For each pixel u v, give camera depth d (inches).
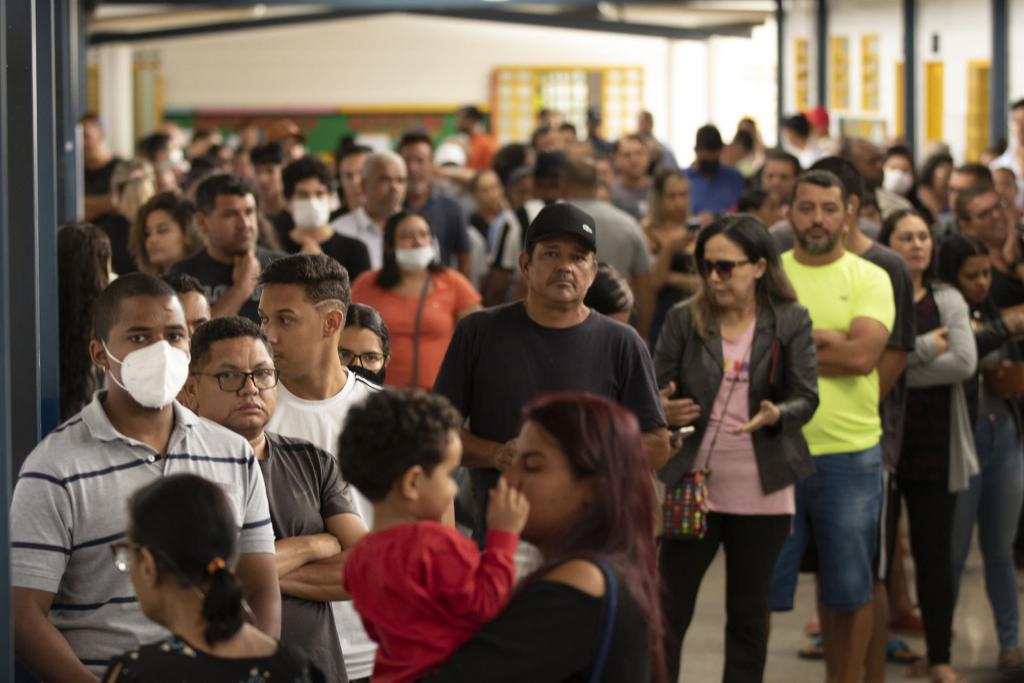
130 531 164.1
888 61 1112.2
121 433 204.4
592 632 159.2
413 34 1685.5
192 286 277.9
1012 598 381.4
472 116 1103.6
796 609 438.9
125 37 1520.7
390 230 398.9
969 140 991.6
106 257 300.8
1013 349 402.6
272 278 242.4
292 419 241.3
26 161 259.0
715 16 1390.3
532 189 609.6
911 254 364.2
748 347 313.4
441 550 163.0
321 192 432.8
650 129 1032.8
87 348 298.4
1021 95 921.5
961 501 374.3
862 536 332.5
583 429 166.2
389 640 164.7
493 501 167.2
